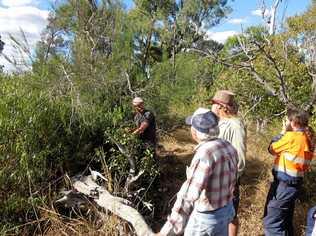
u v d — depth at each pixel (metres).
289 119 3.18
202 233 2.18
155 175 3.94
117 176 3.84
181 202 2.12
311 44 6.18
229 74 6.64
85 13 5.40
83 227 3.38
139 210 3.71
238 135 2.93
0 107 3.60
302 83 6.21
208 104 6.50
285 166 3.11
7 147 3.47
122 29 5.56
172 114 6.20
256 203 3.88
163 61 6.24
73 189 3.59
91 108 4.47
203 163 2.10
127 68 5.40
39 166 3.59
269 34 4.83
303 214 3.65
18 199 3.36
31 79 4.73
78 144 3.93
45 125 3.71
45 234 3.34
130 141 3.90
